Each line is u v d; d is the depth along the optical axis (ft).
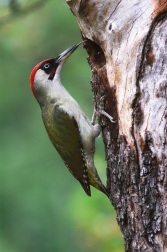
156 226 30.12
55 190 55.72
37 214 54.03
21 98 60.08
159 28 31.17
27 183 55.67
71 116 39.58
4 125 59.47
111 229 42.86
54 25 57.00
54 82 40.73
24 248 53.16
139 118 31.32
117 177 32.83
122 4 32.27
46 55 57.67
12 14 49.93
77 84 57.98
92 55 35.99
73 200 45.62
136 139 31.37
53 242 53.57
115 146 33.27
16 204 54.39
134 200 31.30
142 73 31.37
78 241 50.47
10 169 56.34
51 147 58.75
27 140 59.06
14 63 58.85
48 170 57.16
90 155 39.47
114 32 32.55
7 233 53.57
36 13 56.95
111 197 34.01
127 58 32.07
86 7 33.40
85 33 35.04
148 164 30.66
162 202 30.07
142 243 30.81
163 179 30.07
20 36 55.01
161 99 30.63
